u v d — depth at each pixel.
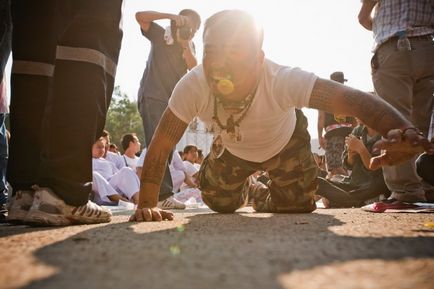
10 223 2.21
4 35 2.59
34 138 2.20
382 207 3.15
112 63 2.15
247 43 1.81
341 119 5.82
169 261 0.99
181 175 6.48
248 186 3.17
